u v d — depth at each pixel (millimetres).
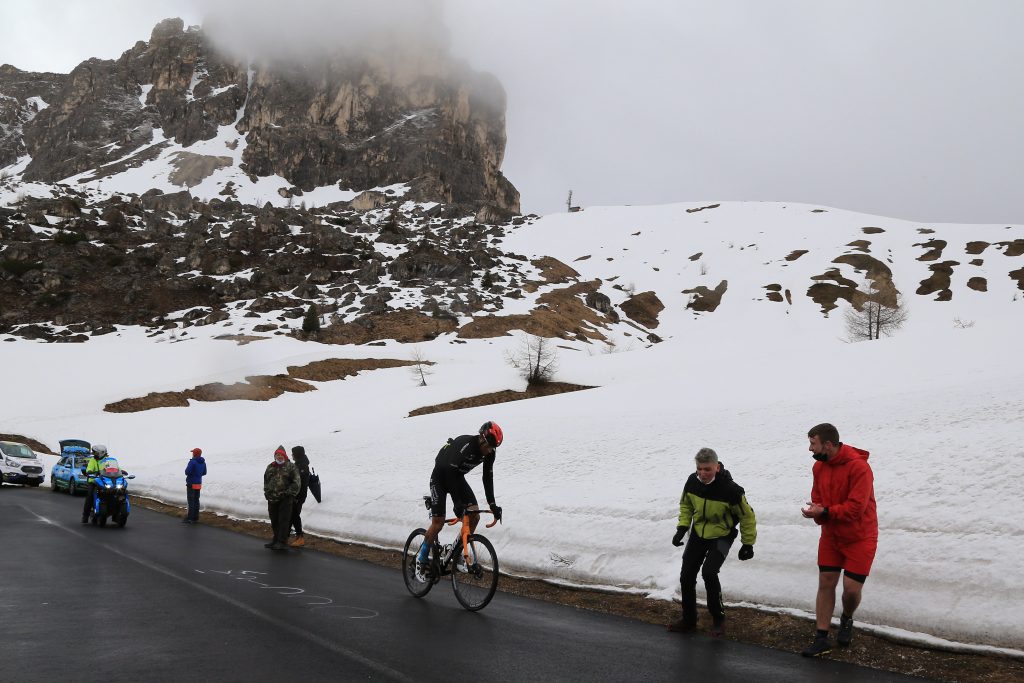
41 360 68188
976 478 9258
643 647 6723
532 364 65188
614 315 109625
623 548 10359
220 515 18875
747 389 31672
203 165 198125
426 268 110000
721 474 7621
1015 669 6039
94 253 105625
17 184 144375
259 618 7266
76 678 5078
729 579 8977
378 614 7738
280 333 82062
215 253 108812
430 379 66750
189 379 62656
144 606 7715
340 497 16734
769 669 6016
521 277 116000
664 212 169500
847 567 6672
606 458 17953
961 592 7145
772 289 118688
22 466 29250
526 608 8617
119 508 16031
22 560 10805
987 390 19281
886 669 6133
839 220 152500
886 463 11234
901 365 31562
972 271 118312
